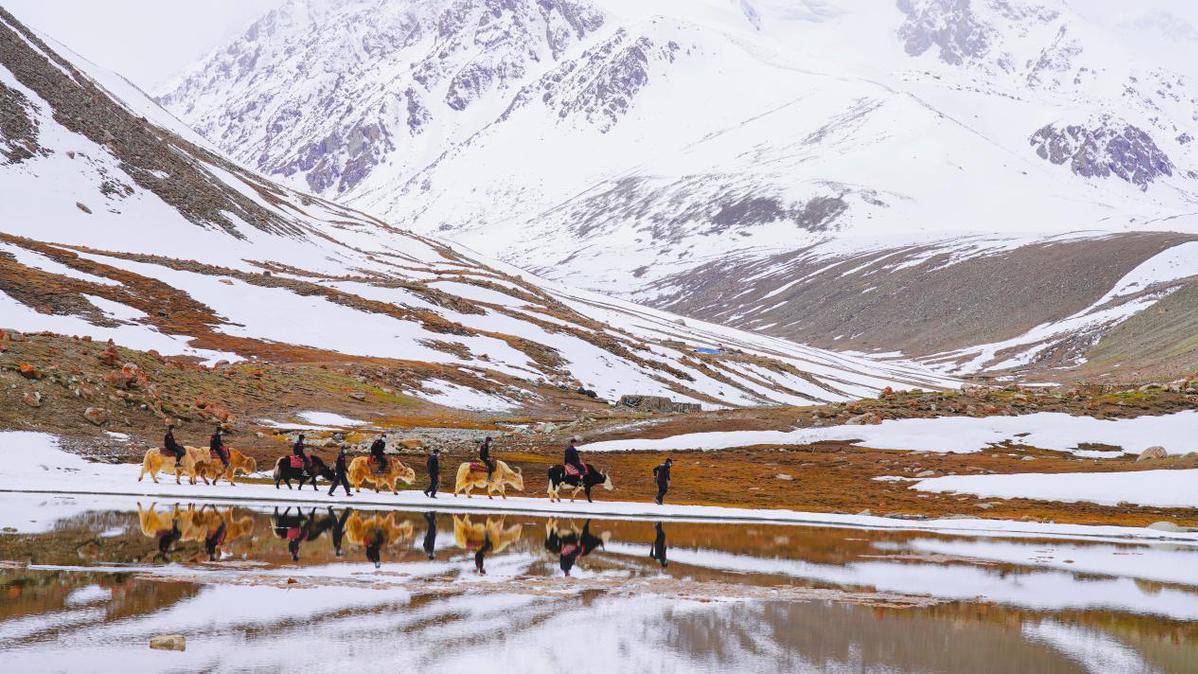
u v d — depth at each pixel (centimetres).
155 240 15125
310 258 18000
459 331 13650
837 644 1922
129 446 4909
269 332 11662
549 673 1683
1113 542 3625
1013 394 7550
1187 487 4862
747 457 6116
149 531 2877
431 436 6688
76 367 5584
